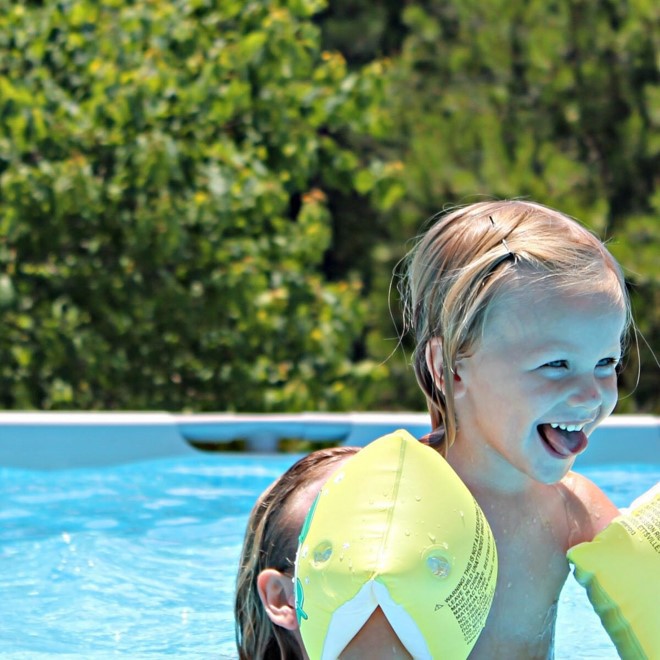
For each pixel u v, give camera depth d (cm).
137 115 1008
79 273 1012
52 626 394
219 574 452
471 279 260
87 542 490
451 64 1520
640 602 270
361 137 1582
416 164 1434
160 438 631
